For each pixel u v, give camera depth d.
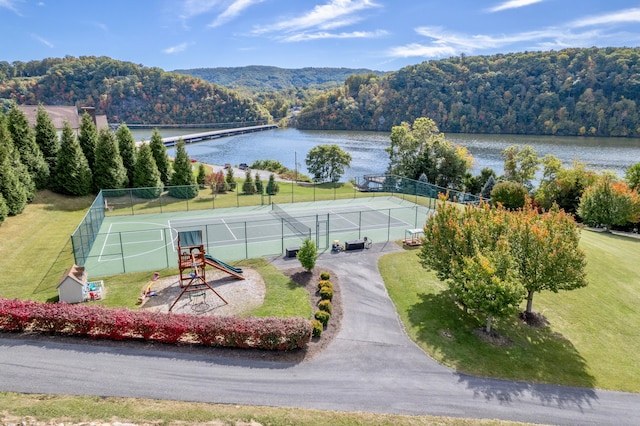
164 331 16.39
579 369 17.02
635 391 15.70
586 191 42.03
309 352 16.70
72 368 14.50
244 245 31.44
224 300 20.83
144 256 28.77
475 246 19.31
